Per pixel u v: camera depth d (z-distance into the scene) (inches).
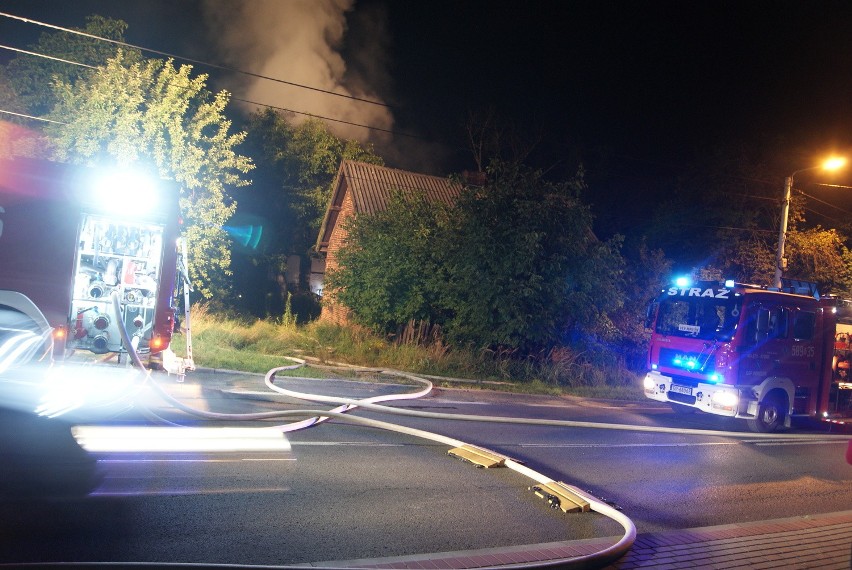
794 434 491.5
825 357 510.3
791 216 1109.1
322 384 517.7
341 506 230.4
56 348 335.0
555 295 710.5
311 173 1428.4
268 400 410.0
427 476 281.4
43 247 337.7
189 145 756.6
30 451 243.6
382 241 800.3
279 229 1381.6
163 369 391.9
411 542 204.5
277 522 208.1
